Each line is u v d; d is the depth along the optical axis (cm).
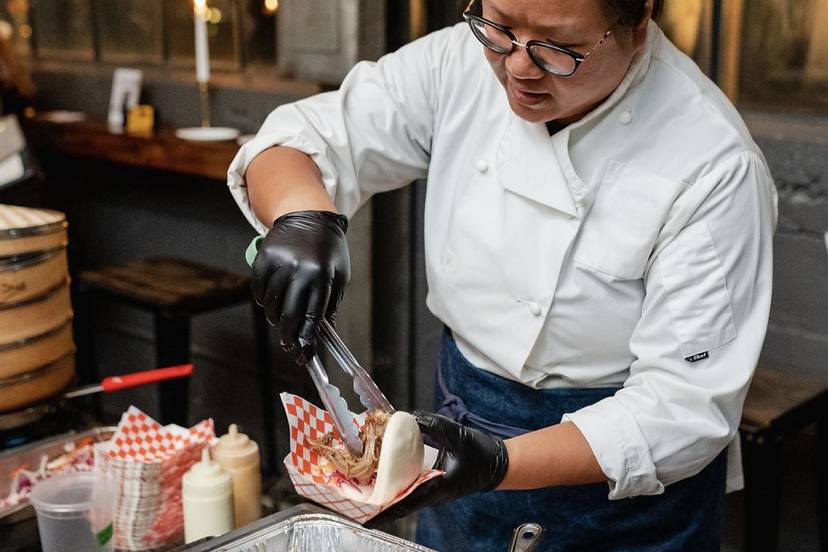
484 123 164
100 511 155
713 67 265
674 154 147
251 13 356
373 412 130
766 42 254
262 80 359
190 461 168
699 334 141
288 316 133
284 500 189
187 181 405
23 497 173
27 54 467
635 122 150
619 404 144
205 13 375
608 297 153
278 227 142
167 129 394
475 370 171
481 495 172
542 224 155
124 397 450
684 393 141
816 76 247
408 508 128
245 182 169
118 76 411
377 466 127
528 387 165
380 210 316
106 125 404
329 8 312
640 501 164
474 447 132
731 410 144
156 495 163
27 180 295
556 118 142
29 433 189
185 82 393
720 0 259
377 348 328
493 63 139
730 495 280
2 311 176
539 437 141
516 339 160
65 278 190
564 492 166
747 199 144
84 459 176
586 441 141
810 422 240
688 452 142
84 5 429
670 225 145
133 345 452
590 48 130
